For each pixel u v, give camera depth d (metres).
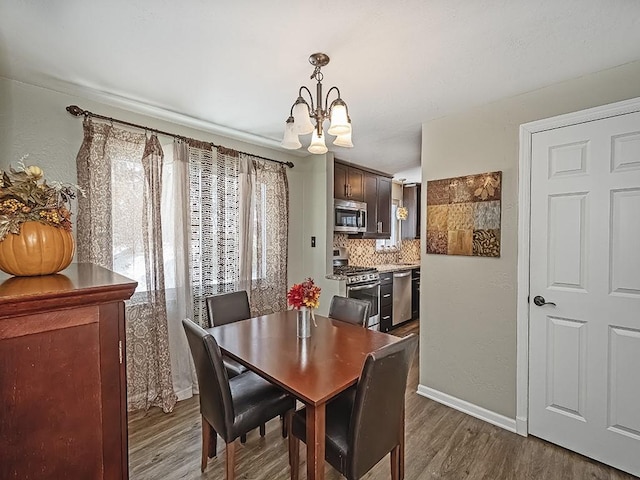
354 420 1.29
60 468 0.80
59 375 0.79
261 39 1.56
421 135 2.98
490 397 2.30
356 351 1.70
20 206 0.98
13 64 1.82
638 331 1.74
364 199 4.49
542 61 1.75
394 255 5.81
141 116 2.54
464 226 2.43
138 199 2.45
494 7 1.32
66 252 1.07
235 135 3.06
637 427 1.75
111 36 1.55
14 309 0.72
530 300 2.12
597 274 1.86
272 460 1.90
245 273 3.14
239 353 1.66
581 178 1.91
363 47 1.62
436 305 2.61
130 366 2.40
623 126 1.77
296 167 3.81
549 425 2.05
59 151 2.17
